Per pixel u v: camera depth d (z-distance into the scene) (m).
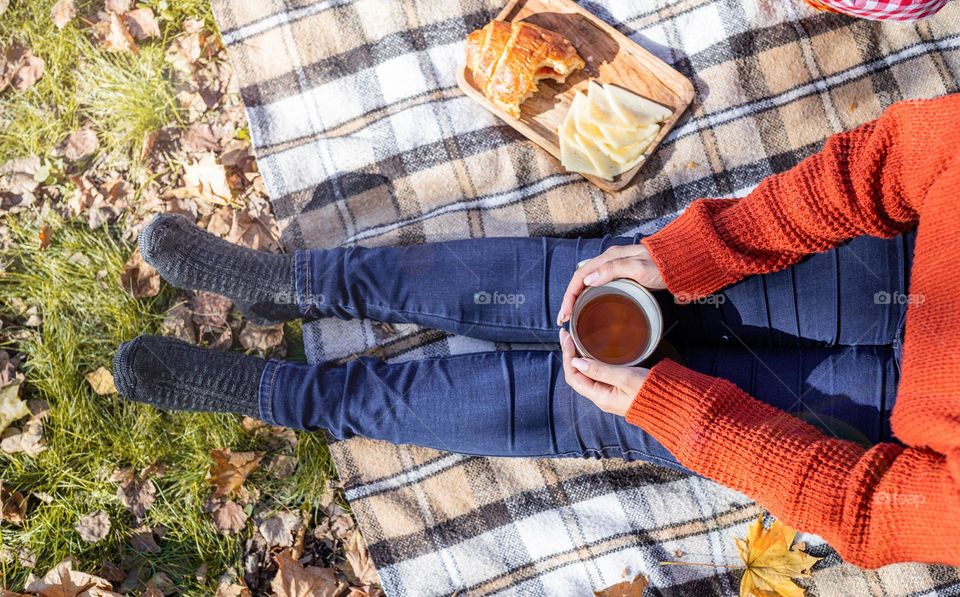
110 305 1.87
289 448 1.85
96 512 1.80
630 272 1.36
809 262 1.32
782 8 1.84
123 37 1.94
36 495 1.81
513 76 1.72
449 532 1.76
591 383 1.32
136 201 1.94
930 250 1.01
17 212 1.92
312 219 1.86
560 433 1.48
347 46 1.89
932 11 1.43
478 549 1.75
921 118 1.01
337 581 1.77
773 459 1.09
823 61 1.83
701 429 1.15
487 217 1.84
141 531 1.80
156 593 1.75
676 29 1.86
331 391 1.58
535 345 1.79
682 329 1.45
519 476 1.77
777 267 1.28
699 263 1.29
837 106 1.83
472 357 1.56
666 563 1.72
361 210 1.86
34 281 1.88
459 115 1.86
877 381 1.30
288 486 1.83
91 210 1.92
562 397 1.47
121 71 1.96
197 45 1.96
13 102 1.96
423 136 1.86
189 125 1.96
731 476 1.14
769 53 1.83
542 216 1.83
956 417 0.92
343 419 1.58
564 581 1.73
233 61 1.89
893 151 1.07
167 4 1.98
